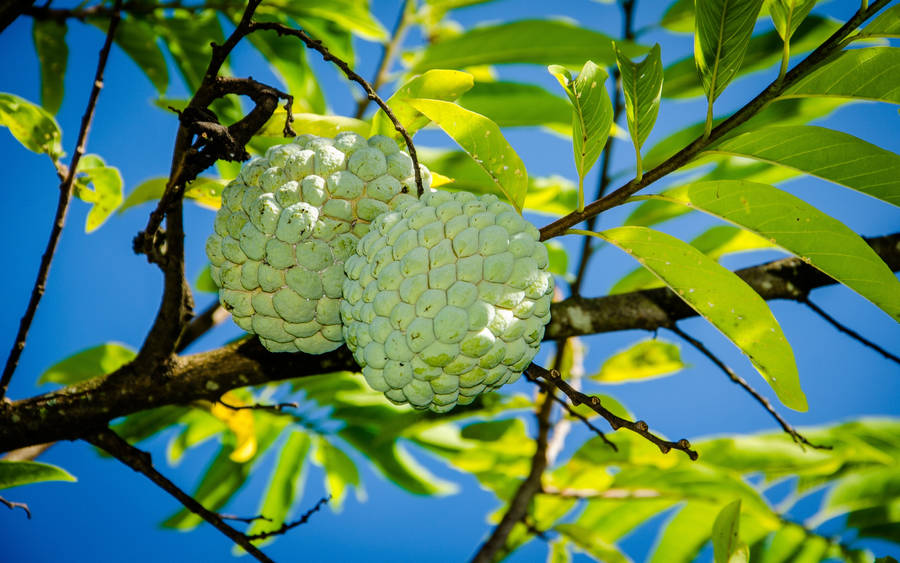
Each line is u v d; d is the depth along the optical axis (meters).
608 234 1.05
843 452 1.24
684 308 1.17
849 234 1.02
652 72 1.03
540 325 1.01
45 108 1.27
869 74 1.01
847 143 1.01
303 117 1.10
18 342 1.12
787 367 1.05
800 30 1.24
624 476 1.27
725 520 1.09
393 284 1.00
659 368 1.28
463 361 1.00
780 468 1.24
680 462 1.26
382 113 1.08
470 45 1.28
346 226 1.03
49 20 1.25
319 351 1.07
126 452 1.14
